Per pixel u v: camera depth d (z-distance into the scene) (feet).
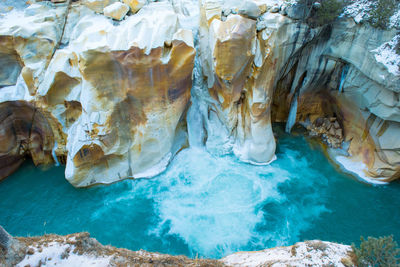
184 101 44.55
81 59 35.40
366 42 38.99
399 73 34.76
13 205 39.81
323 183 44.27
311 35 42.24
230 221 37.63
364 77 41.22
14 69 42.83
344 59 43.21
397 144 39.50
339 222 37.52
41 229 36.42
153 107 41.55
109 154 41.29
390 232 35.86
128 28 36.88
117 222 37.55
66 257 22.29
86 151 39.55
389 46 36.14
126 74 37.58
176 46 37.22
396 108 37.01
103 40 36.58
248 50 39.24
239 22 37.32
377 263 21.72
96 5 43.50
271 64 41.63
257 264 24.03
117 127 40.98
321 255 23.50
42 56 41.32
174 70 39.32
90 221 37.68
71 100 40.55
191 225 37.06
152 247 34.09
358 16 38.96
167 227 36.81
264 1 41.42
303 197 41.57
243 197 41.57
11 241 21.67
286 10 39.63
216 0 42.01
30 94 41.34
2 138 42.65
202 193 42.22
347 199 41.22
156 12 40.40
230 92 43.91
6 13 42.86
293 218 38.09
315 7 40.14
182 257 25.76
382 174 42.93
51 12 42.88
